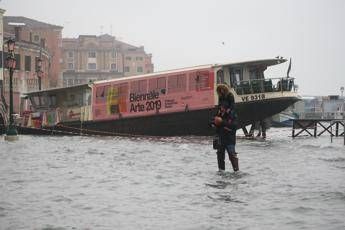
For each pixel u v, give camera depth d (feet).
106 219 21.59
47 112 116.47
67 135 111.96
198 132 91.91
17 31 206.08
